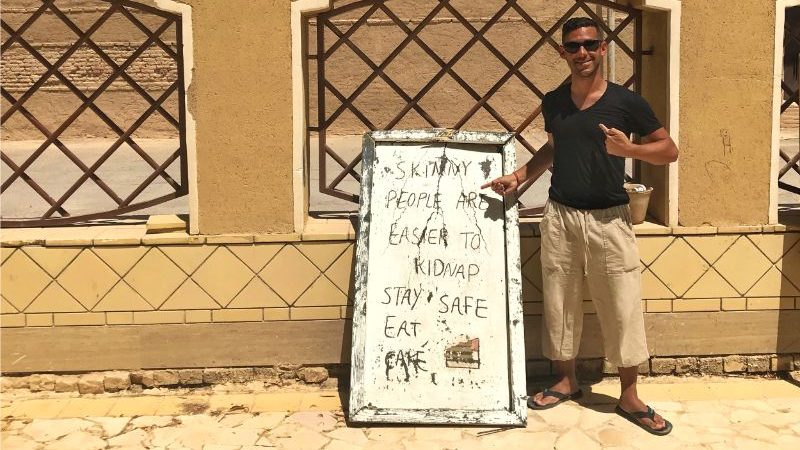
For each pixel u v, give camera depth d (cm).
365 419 374
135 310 419
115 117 1530
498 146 407
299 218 416
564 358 398
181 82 420
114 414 400
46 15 1511
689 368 436
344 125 1450
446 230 396
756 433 372
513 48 1423
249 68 404
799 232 421
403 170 404
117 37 1519
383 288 389
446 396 379
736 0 407
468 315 387
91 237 416
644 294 426
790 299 429
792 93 456
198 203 413
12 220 441
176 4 399
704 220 422
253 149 410
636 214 425
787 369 437
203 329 422
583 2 445
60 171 1101
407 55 1438
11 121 1519
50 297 417
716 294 427
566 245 382
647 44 441
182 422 391
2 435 379
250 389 425
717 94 413
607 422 384
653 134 367
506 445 361
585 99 368
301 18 404
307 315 423
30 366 422
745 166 418
